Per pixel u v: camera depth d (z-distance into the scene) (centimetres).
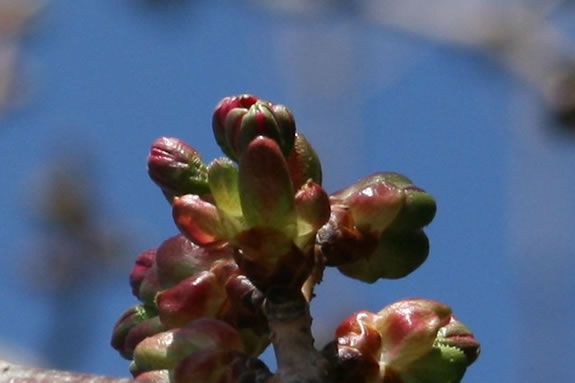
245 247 18
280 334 18
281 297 18
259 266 18
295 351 18
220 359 18
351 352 18
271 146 18
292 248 18
